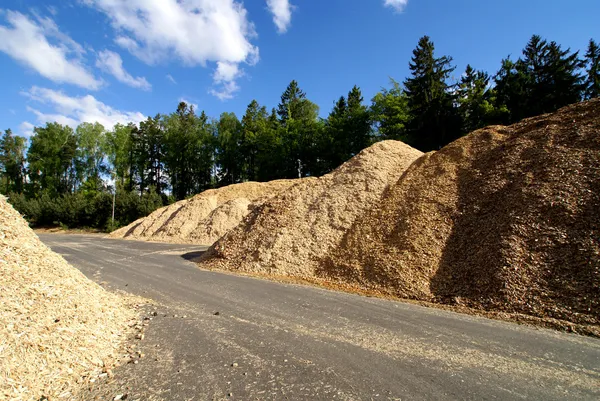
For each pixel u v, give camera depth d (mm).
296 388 3682
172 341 5102
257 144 48844
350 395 3537
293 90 56625
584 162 9383
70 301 5152
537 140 11391
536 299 6918
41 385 3592
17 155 66812
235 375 3994
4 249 5164
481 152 12883
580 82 32781
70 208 39906
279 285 9547
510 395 3602
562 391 3715
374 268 9898
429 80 37781
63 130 54844
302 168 43531
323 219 13156
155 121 57969
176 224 25562
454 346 5027
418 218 10992
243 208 24906
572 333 5762
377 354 4660
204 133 52094
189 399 3457
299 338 5258
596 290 6555
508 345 5113
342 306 7297
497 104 31750
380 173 14656
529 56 37625
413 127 34281
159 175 58281
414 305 7613
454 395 3574
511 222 8836
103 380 3885
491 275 7906
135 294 8148
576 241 7586
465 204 10758
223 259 13242
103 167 53781
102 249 18062
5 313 4074
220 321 6102
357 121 36875
